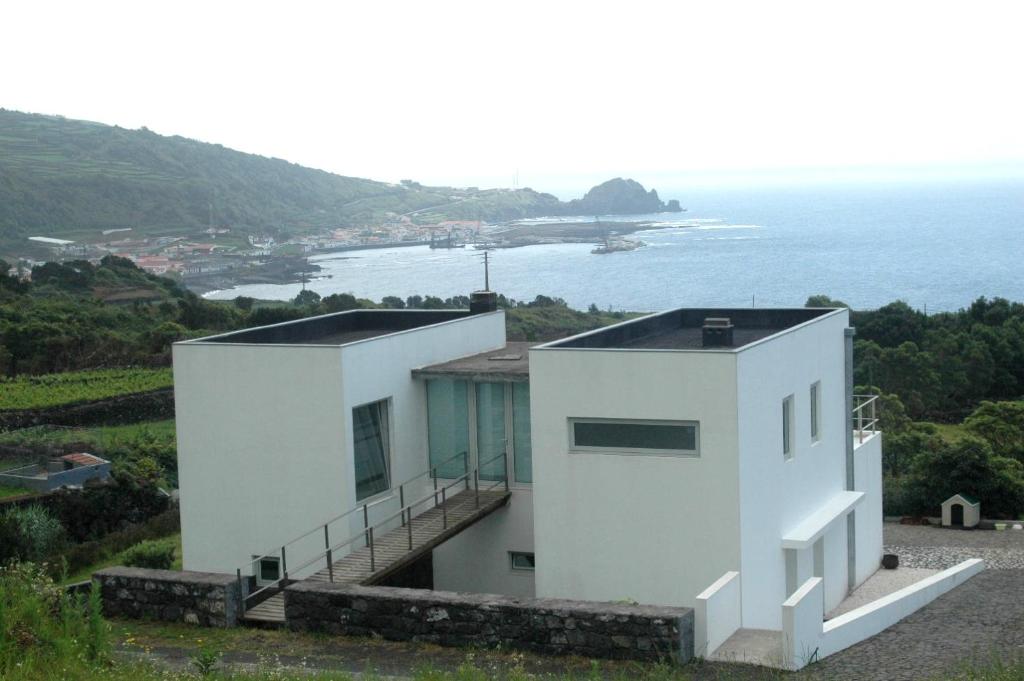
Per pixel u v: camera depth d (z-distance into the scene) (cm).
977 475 3419
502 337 2420
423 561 2127
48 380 5369
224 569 2028
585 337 1972
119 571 1527
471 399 2105
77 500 3012
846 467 2303
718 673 1320
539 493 1811
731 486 1692
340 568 1741
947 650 1555
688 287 17562
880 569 2688
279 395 1958
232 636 1429
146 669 1191
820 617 1488
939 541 3083
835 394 2220
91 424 4622
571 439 1794
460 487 2120
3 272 8444
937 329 6669
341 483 1927
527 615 1348
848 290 16525
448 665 1309
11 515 2545
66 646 1147
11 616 1162
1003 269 19562
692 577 1725
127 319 7250
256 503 1994
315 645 1388
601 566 1781
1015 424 4450
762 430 1797
